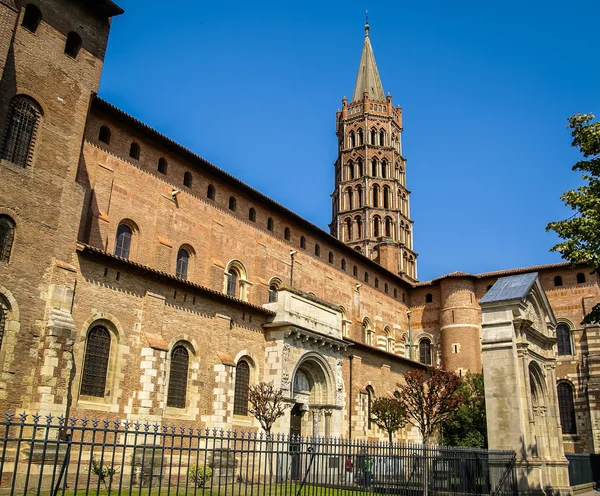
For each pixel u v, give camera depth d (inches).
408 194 3622.0
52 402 1000.9
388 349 2581.2
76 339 1096.8
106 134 1429.6
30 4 1155.9
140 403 1170.0
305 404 1646.2
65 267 1094.4
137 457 1127.6
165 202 1557.6
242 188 1812.3
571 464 1659.7
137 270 1230.3
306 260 2114.9
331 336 1699.1
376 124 3617.1
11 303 1003.3
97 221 1359.5
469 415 1996.8
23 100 1115.9
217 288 1665.8
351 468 898.7
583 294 2449.6
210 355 1374.3
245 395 1465.3
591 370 2310.5
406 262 3417.8
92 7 1295.5
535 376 1550.2
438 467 1051.3
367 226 3339.1
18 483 932.0
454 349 2534.5
